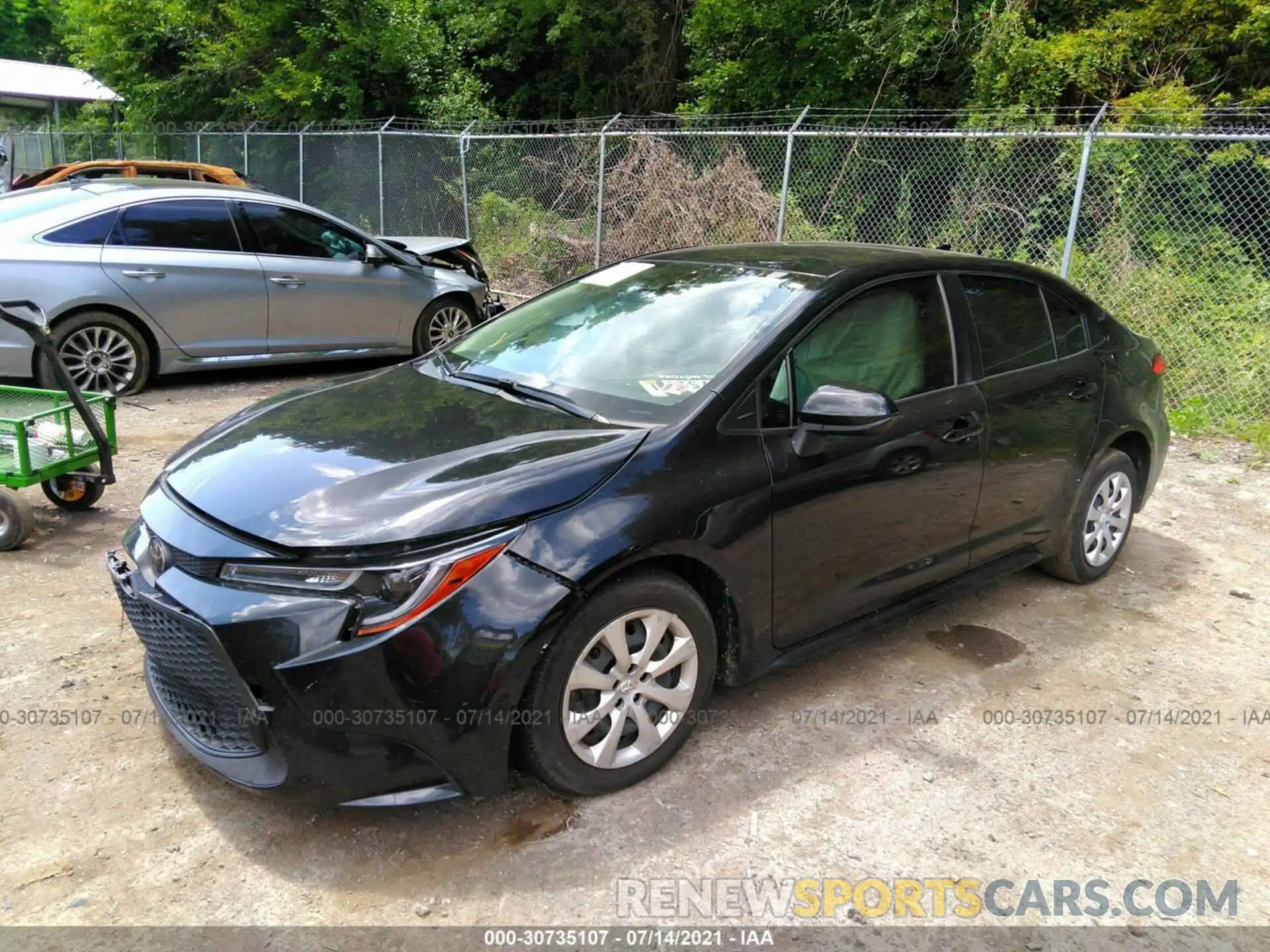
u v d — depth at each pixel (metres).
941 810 2.88
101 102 22.30
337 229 8.19
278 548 2.53
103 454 4.81
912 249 4.03
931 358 3.60
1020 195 9.99
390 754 2.48
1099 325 4.39
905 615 3.62
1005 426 3.76
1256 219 9.21
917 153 10.86
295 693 2.42
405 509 2.57
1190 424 7.10
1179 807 2.93
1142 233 8.91
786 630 3.21
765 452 3.03
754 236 10.49
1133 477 4.61
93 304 6.99
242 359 7.79
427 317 8.78
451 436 3.00
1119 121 9.61
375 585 2.46
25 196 7.26
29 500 5.20
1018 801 2.93
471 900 2.46
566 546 2.59
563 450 2.82
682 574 2.99
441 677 2.45
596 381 3.31
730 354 3.17
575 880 2.54
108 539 4.73
